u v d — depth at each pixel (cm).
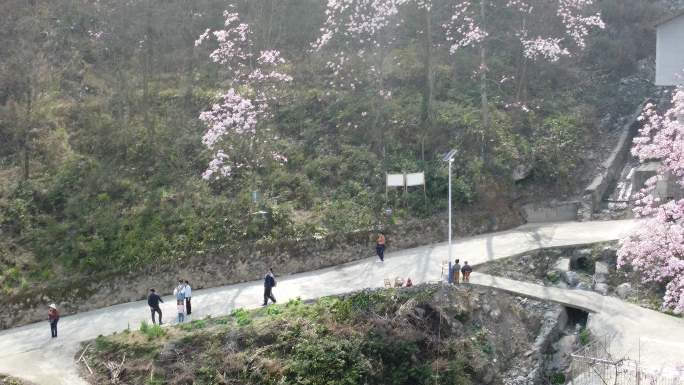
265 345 2653
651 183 3006
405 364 2611
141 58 4266
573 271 3131
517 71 4428
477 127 3931
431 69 4094
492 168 3809
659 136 2841
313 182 3703
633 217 3603
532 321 2825
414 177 3566
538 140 4038
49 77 4275
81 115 4053
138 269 3203
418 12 4825
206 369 2578
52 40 4619
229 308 2939
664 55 3841
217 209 3478
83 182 3625
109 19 4509
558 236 3409
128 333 2770
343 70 4412
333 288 3036
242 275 3281
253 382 2544
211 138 3544
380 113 4016
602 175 3906
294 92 4269
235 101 3800
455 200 3653
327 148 3925
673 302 2633
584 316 2858
